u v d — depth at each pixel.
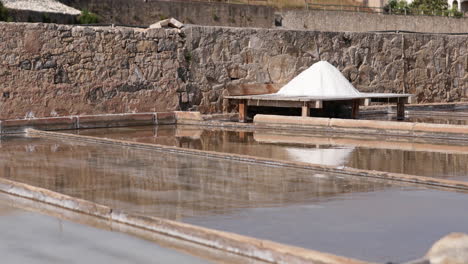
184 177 8.10
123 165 9.09
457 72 21.20
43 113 14.20
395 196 6.96
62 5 27.72
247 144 11.70
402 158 9.89
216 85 16.80
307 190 7.27
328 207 6.40
